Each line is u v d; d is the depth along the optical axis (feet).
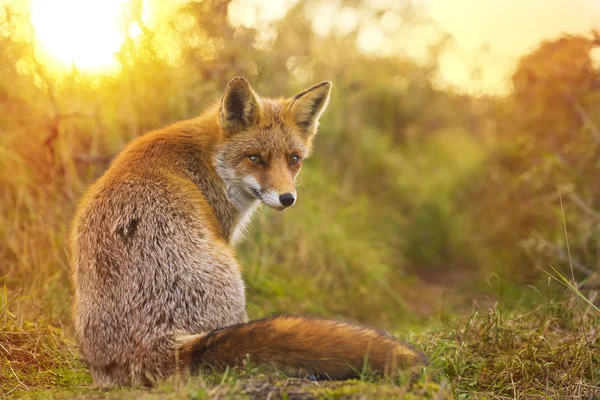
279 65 51.29
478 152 63.87
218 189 29.17
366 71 63.72
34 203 38.65
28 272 35.12
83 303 23.85
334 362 21.06
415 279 53.72
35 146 39.63
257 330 21.50
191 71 44.14
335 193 54.70
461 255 58.90
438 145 67.15
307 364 21.08
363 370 20.56
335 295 46.29
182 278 23.29
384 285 47.62
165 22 44.55
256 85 48.49
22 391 23.88
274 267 45.73
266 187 29.45
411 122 67.46
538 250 43.50
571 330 29.58
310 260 47.55
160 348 22.04
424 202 61.72
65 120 40.40
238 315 24.30
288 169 30.66
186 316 22.89
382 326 43.01
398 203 61.72
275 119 30.68
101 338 23.08
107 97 42.06
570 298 32.09
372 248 52.85
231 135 29.68
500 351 27.14
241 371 20.93
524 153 48.21
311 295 45.14
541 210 46.37
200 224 25.30
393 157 62.59
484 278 49.32
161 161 27.35
